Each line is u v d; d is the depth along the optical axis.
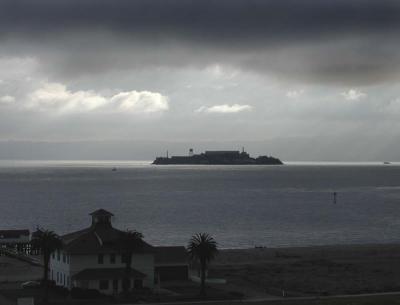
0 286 124.69
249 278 138.12
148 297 112.25
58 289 118.12
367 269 152.12
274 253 182.12
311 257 174.25
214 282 132.00
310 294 119.75
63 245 124.62
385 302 107.12
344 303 106.31
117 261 122.81
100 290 117.88
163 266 131.62
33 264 155.38
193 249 115.06
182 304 107.56
